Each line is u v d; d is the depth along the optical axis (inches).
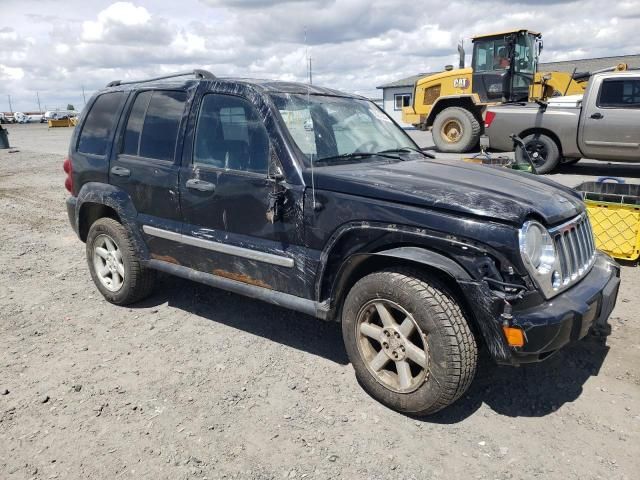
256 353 159.0
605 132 438.0
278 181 142.3
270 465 111.4
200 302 197.5
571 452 114.1
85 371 150.0
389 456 113.6
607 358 151.5
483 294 114.3
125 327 178.5
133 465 111.8
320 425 124.4
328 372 147.9
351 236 132.4
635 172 482.3
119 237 185.5
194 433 121.9
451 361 116.5
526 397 134.4
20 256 267.4
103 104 198.7
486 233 114.8
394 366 133.5
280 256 144.6
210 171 157.3
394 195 126.2
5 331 176.9
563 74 644.1
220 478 107.9
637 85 423.5
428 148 711.1
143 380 144.9
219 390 139.3
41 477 108.7
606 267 141.6
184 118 167.6
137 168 177.8
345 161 152.9
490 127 490.3
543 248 118.5
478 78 634.2
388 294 123.9
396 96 1525.6
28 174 593.3
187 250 167.3
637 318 176.4
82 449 117.0
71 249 280.2
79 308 195.8
